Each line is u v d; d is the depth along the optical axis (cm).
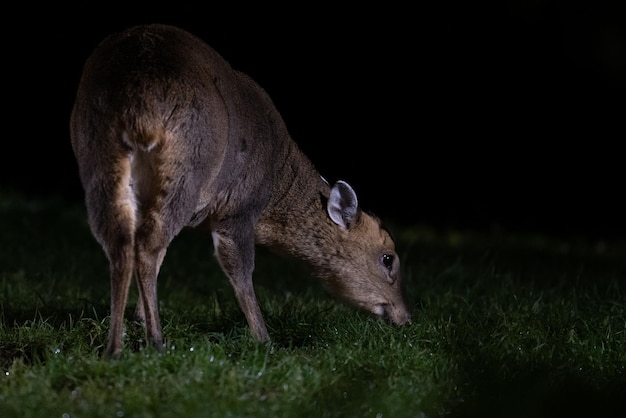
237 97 1096
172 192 975
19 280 1424
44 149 2686
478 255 1752
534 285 1395
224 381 877
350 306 1237
